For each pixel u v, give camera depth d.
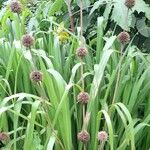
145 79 0.89
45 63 0.93
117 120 0.87
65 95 0.74
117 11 0.99
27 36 0.74
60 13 1.27
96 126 0.79
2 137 0.78
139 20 1.09
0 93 0.90
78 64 0.83
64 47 1.00
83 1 1.13
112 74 0.82
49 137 0.78
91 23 1.20
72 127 0.87
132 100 0.85
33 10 1.42
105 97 0.83
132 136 0.72
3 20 1.11
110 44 0.83
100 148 0.71
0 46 0.98
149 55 0.94
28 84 0.90
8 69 0.86
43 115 0.80
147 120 0.82
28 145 0.74
